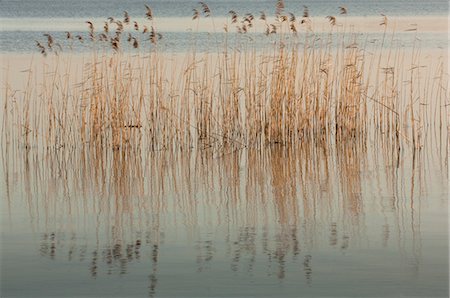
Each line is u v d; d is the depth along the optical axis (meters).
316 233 15.74
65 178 21.27
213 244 15.09
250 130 24.89
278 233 15.80
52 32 53.88
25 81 33.22
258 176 21.19
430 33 51.12
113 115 24.48
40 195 19.41
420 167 21.88
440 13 69.75
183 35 50.00
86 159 23.58
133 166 22.62
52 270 13.73
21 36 51.47
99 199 18.95
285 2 85.12
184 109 25.16
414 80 32.38
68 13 73.81
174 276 13.34
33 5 85.69
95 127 24.58
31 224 16.73
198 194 19.31
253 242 15.20
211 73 31.67
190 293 12.59
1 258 14.40
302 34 48.84
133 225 16.58
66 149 24.80
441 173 21.08
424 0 88.88
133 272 13.57
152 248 14.91
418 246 14.80
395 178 20.64
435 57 38.47
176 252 14.65
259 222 16.66
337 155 23.66
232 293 12.58
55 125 24.95
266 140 25.19
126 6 83.12
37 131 25.30
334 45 43.25
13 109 28.72
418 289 12.69
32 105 29.06
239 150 24.61
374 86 31.11
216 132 25.47
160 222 16.80
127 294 12.59
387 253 14.42
